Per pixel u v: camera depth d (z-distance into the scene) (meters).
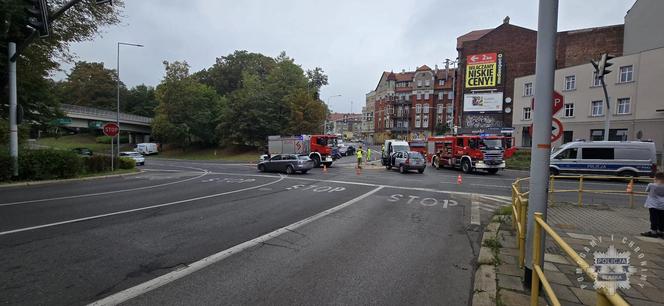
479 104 46.53
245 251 5.74
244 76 62.50
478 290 4.11
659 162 26.97
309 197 12.04
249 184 16.39
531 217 4.18
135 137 82.00
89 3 17.72
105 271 4.74
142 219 8.09
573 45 42.44
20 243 5.96
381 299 4.02
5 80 16.89
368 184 16.53
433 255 5.66
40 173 15.90
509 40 46.19
